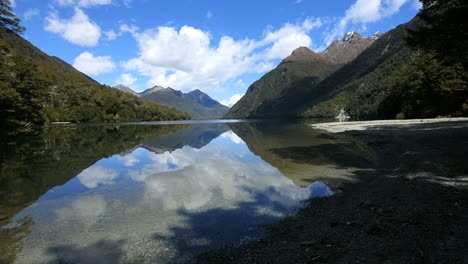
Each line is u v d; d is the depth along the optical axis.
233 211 9.30
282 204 9.81
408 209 7.52
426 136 22.41
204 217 8.84
